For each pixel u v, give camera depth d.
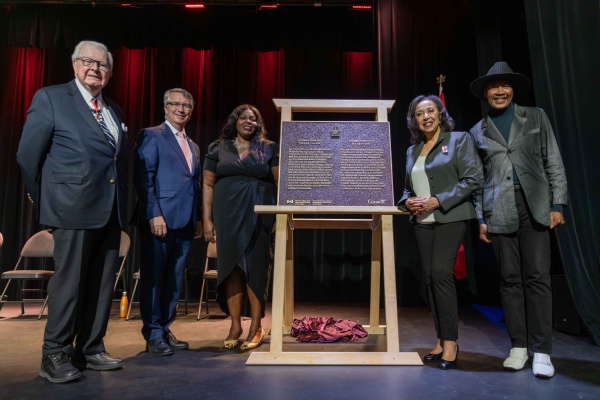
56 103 2.37
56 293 2.30
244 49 6.46
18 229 6.33
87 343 2.46
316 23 6.39
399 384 2.15
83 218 2.33
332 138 2.80
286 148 2.78
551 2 3.42
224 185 2.99
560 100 3.32
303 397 1.96
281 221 2.68
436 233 2.55
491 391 2.04
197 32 6.47
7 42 6.42
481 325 3.89
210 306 5.53
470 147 2.59
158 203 2.88
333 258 6.15
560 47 3.34
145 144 2.90
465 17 5.65
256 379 2.24
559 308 3.52
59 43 6.44
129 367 2.48
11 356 2.79
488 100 2.63
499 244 2.52
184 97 3.06
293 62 6.45
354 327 3.48
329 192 2.70
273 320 2.60
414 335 3.49
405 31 5.67
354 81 6.43
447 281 2.47
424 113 2.68
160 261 2.90
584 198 3.20
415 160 2.74
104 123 2.50
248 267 2.95
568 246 3.25
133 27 6.47
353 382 2.18
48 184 2.34
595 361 2.61
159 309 2.91
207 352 2.86
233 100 6.45
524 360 2.44
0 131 6.41
